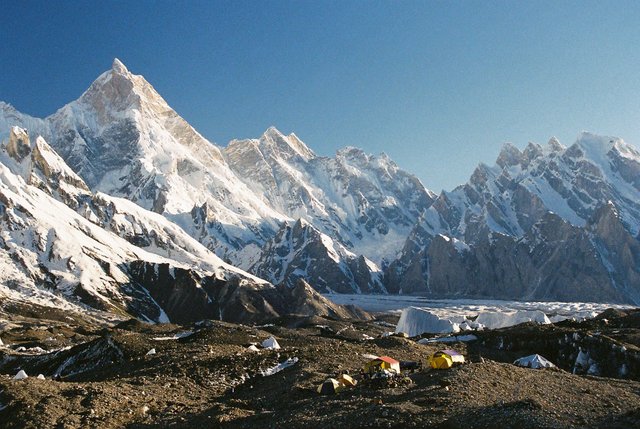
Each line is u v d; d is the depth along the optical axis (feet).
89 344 370.73
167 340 359.87
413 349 313.73
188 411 198.90
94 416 187.21
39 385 213.87
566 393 202.90
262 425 173.99
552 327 395.14
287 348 322.96
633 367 327.47
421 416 164.66
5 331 613.93
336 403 187.83
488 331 407.64
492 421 159.02
